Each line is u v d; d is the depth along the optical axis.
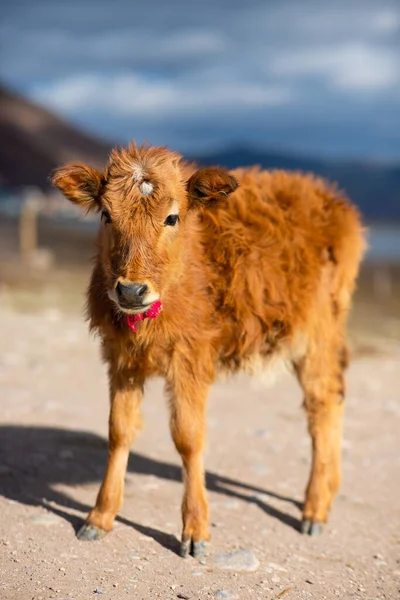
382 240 72.88
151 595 4.86
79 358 12.13
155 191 5.32
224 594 4.93
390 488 7.44
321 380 6.64
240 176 6.82
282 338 6.43
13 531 5.67
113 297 5.27
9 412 8.81
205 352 5.81
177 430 5.73
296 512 6.73
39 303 18.77
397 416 9.90
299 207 6.71
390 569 5.74
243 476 7.47
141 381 5.94
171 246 5.46
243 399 10.38
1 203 53.28
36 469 7.05
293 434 8.86
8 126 149.88
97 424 8.65
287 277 6.37
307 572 5.54
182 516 5.70
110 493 5.83
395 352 14.99
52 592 4.77
